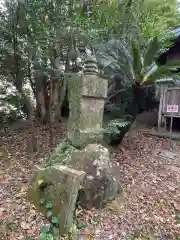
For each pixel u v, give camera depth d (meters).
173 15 7.07
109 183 3.01
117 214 2.85
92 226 2.62
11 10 4.27
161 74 4.51
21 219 2.65
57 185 2.70
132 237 2.51
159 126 6.75
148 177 3.89
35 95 6.33
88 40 4.52
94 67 3.21
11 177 3.71
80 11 4.52
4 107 5.54
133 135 6.12
